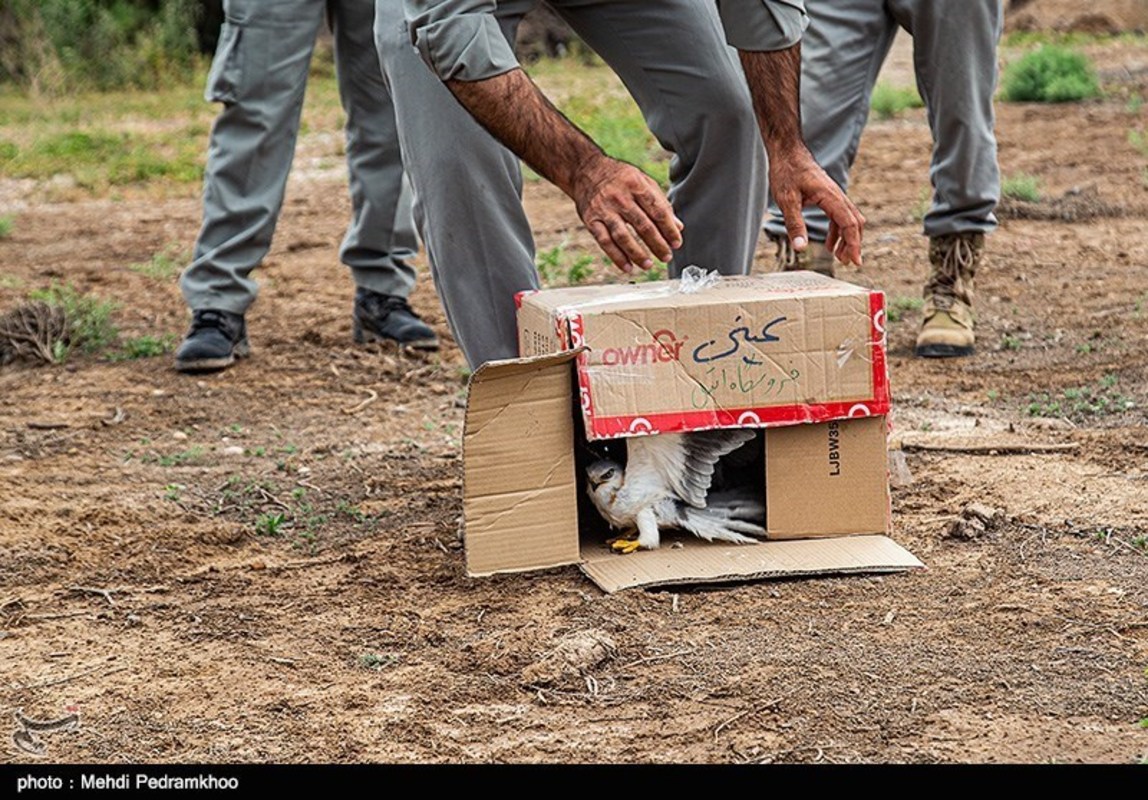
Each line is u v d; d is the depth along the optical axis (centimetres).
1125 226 916
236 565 438
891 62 2095
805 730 316
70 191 1303
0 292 877
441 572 418
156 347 716
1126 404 555
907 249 882
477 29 381
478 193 428
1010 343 655
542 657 354
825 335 402
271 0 653
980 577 393
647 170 1170
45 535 465
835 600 382
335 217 1118
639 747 313
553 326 402
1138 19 2233
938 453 505
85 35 2264
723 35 441
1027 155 1195
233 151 669
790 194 417
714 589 393
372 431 580
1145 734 309
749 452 433
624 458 425
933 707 324
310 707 341
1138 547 409
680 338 396
